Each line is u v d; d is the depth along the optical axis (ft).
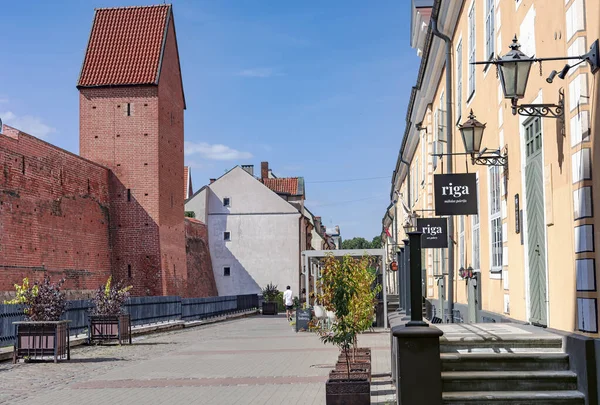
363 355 45.29
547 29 35.22
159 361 61.36
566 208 32.42
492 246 50.19
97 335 80.64
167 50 171.83
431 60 78.54
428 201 89.86
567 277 32.60
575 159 30.89
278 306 216.54
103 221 156.97
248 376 49.08
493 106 49.01
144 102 163.32
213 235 242.99
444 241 63.41
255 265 241.76
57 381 48.37
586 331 30.25
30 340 60.95
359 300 42.83
